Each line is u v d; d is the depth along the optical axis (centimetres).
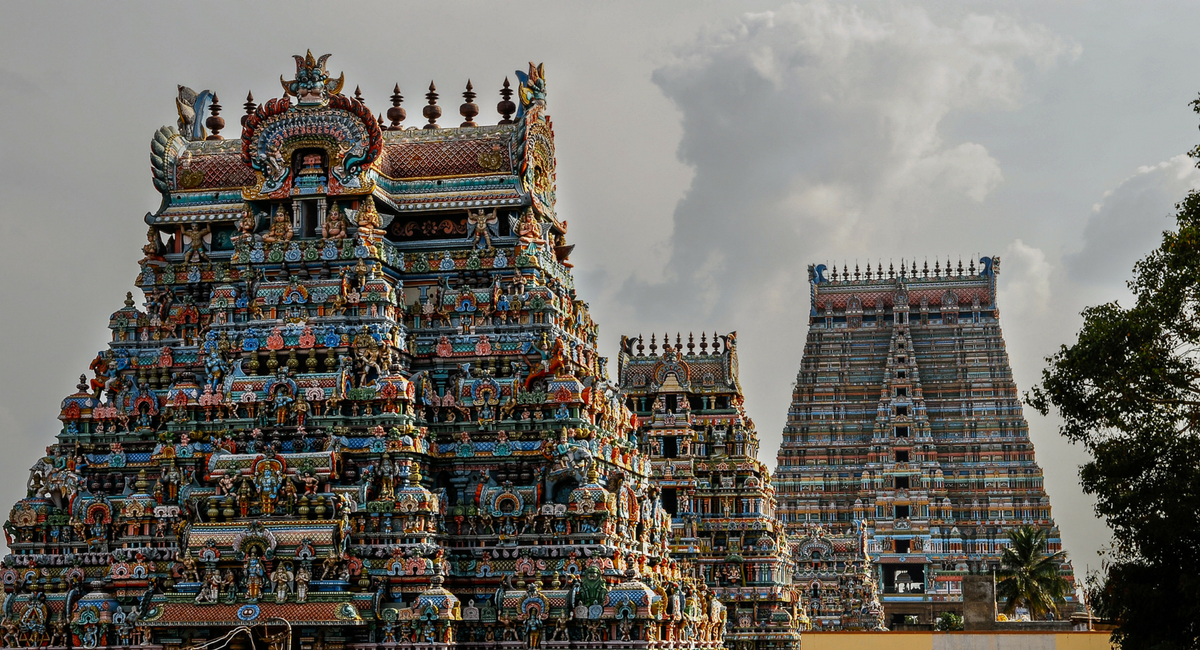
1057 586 17888
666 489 11244
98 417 8281
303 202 8112
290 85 8200
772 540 11200
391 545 7238
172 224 8706
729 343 11981
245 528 7156
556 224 8900
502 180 8412
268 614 7062
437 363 8088
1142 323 7038
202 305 8562
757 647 11038
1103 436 7275
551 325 8112
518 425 7838
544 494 7594
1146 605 6719
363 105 8075
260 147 8138
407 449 7438
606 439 8125
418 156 8494
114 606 7544
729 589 11100
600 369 8875
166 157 8781
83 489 8019
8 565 7888
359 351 7706
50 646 7656
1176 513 6606
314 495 7244
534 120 8562
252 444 7612
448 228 8500
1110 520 7050
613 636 7256
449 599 7131
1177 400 7050
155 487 7856
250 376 7750
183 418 7788
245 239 8106
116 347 8475
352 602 7094
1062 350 7419
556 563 7469
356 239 7981
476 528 7594
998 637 10112
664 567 8662
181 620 7088
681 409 11612
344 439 7506
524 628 7300
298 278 7956
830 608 17312
